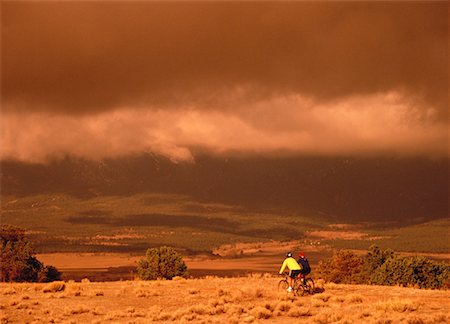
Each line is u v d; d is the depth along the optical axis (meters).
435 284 65.25
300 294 35.84
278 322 28.34
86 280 48.50
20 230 76.31
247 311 31.27
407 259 67.75
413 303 31.84
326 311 30.47
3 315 30.69
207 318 29.56
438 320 27.94
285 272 37.34
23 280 72.81
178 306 33.66
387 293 37.56
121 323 28.62
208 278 49.66
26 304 33.47
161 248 84.12
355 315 28.98
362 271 89.88
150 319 29.55
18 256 73.19
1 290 39.19
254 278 47.66
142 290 38.75
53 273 78.62
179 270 82.06
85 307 32.38
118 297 37.00
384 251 89.69
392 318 28.30
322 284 42.03
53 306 33.62
